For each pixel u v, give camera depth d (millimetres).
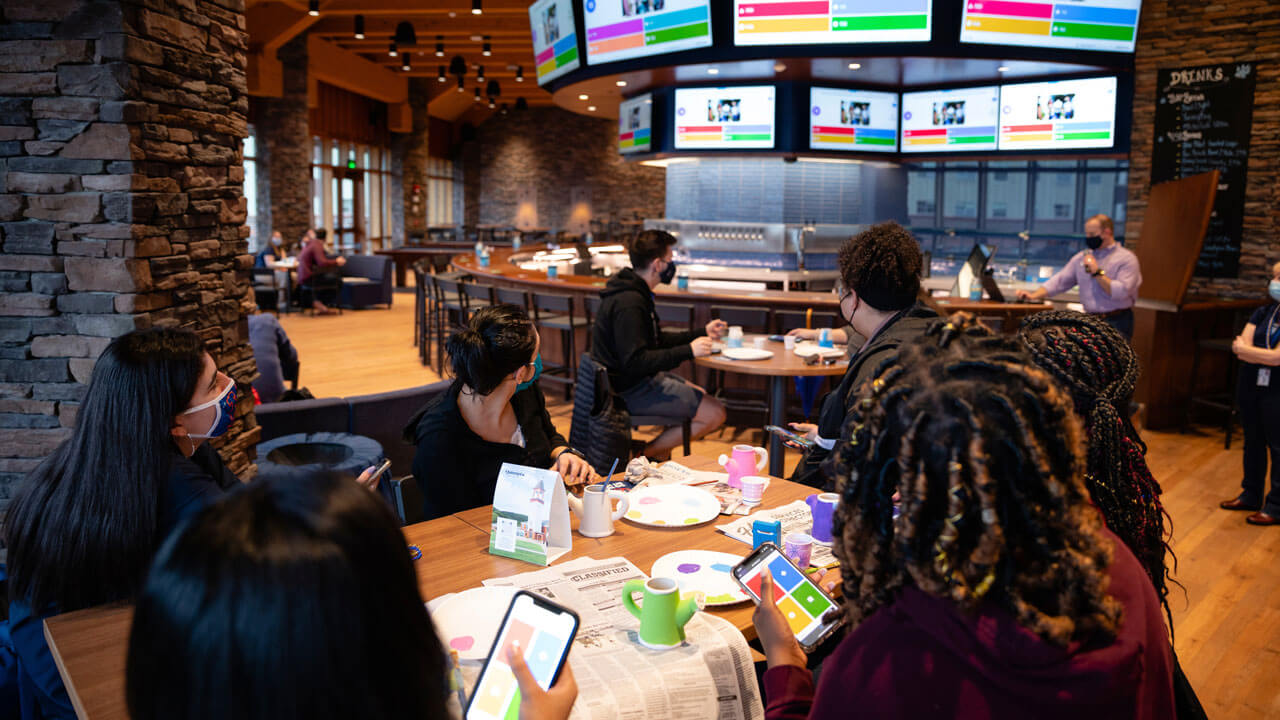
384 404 3699
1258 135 6082
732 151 7781
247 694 537
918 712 782
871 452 849
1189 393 5996
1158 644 868
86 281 2418
